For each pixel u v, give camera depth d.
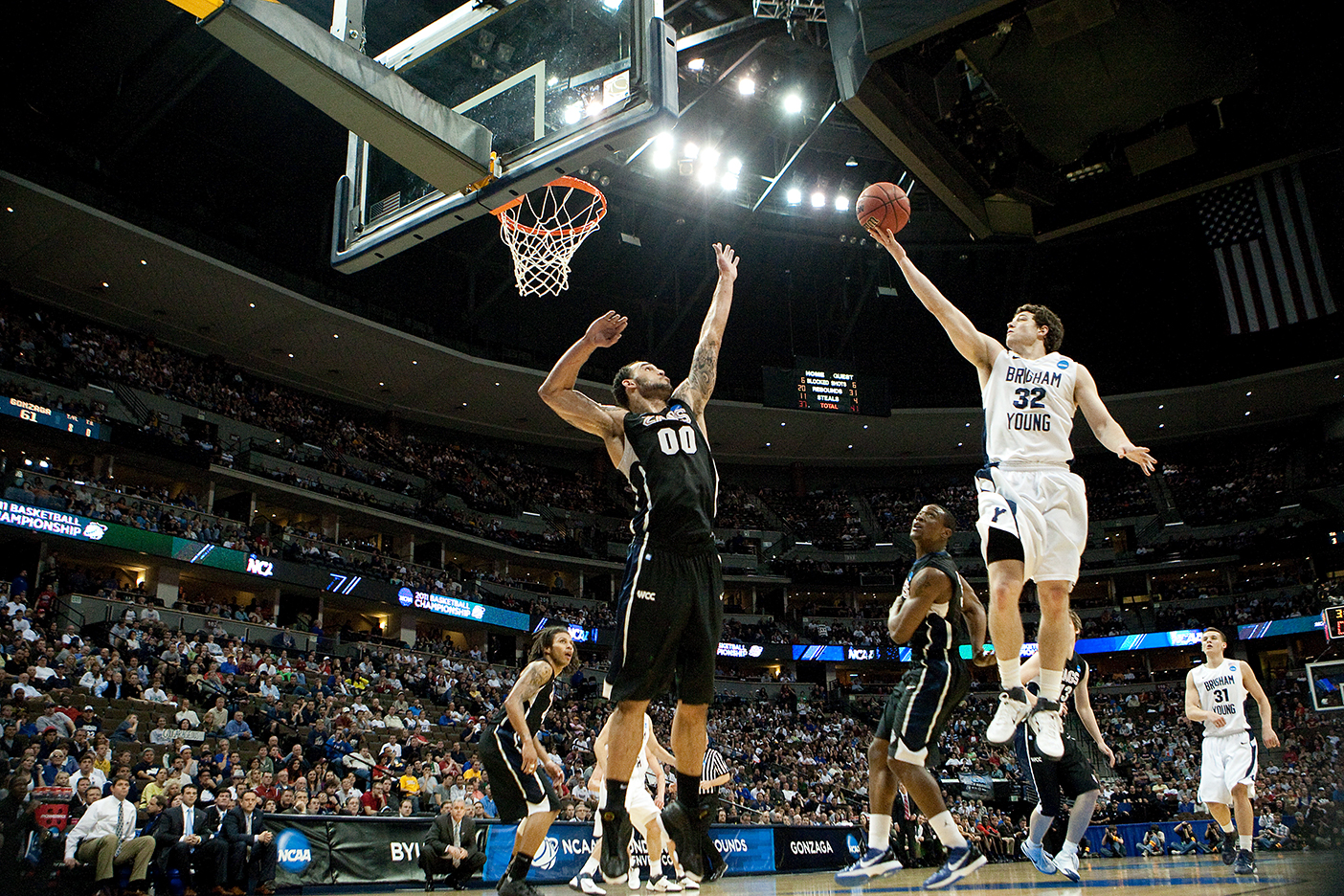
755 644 37.62
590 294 38.62
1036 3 11.31
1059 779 5.98
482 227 33.09
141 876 8.63
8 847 8.04
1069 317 41.56
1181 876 5.69
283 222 32.94
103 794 11.52
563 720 23.66
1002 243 36.84
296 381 35.81
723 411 40.16
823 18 24.59
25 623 17.69
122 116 26.66
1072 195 13.88
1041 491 4.30
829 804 22.62
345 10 7.73
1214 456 44.66
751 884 7.54
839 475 47.12
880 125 12.43
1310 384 39.34
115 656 17.19
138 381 29.16
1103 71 12.11
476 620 31.89
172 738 15.02
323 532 31.75
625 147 7.47
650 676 3.84
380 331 32.78
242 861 8.84
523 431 41.41
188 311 31.02
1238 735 7.51
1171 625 37.78
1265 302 28.50
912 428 42.44
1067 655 4.28
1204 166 13.23
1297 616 34.66
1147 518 42.28
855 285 39.97
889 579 41.09
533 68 7.78
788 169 31.39
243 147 29.84
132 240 27.31
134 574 26.41
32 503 21.91
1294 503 39.12
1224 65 11.95
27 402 23.84
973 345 4.71
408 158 7.41
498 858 10.34
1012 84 12.27
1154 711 35.22
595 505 42.12
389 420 38.56
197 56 24.64
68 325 29.78
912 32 11.22
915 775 3.99
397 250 8.73
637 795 8.40
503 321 38.16
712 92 26.41
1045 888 4.22
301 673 21.31
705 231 35.88
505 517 38.28
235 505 29.77
